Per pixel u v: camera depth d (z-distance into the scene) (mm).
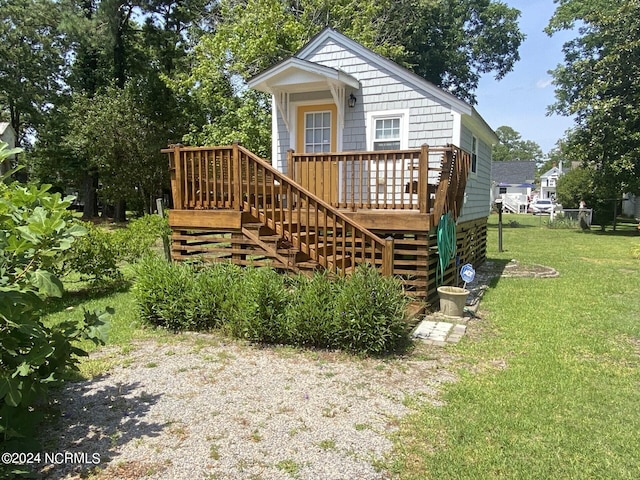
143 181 20469
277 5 15195
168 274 5281
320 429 2916
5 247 2586
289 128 8969
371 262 5723
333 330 4352
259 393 3455
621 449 2734
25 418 2607
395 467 2510
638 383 3773
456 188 6750
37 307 2895
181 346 4578
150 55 22391
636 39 17812
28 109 23719
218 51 15742
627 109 17734
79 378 3744
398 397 3420
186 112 20031
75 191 29641
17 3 21594
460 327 5344
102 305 6605
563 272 9836
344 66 8633
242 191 6242
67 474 2438
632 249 12875
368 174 6402
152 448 2686
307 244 5844
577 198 25938
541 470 2500
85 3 20984
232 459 2572
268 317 4570
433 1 22203
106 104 19156
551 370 4027
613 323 5621
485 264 11133
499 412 3189
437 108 7887
